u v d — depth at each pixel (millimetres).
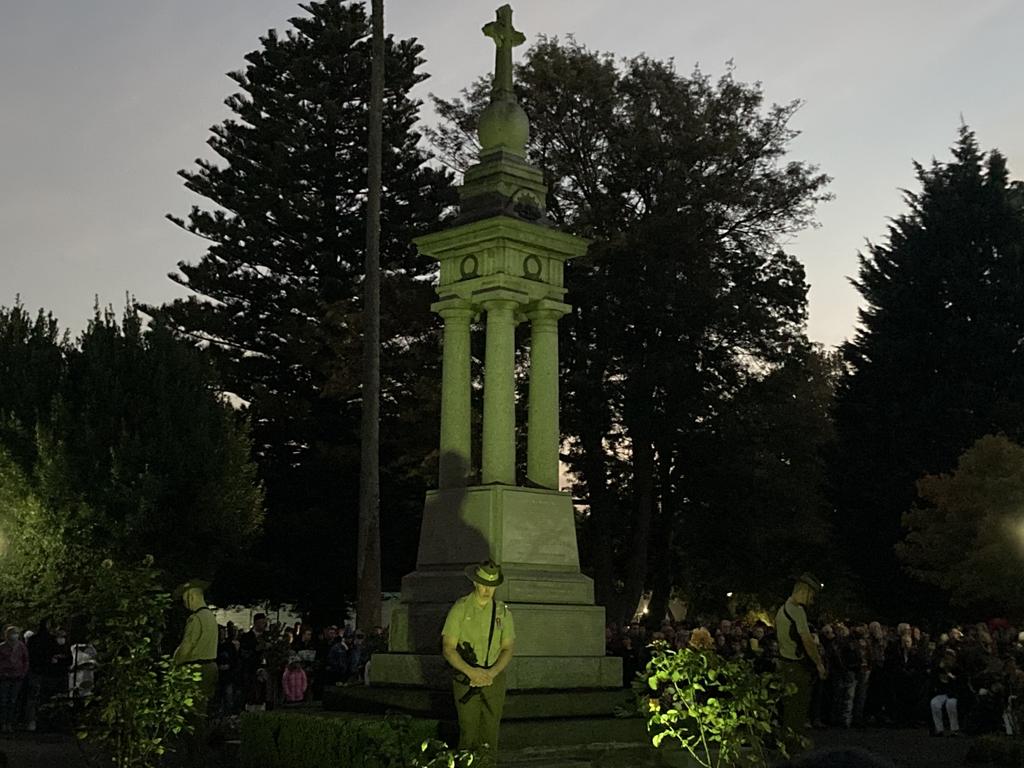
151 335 27656
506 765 10820
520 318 14844
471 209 14336
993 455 30703
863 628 22609
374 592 25531
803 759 2709
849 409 39250
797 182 38844
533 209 14320
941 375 38000
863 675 21609
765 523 40500
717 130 38156
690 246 36125
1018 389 36562
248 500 28438
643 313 35781
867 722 22422
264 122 42250
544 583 13023
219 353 42031
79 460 25156
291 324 40781
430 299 38344
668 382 35688
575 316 36438
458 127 40781
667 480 38969
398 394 40344
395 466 39844
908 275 38812
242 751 12414
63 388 26109
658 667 9508
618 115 37812
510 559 13023
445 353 14336
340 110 43125
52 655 20484
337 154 43906
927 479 31609
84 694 11516
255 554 41188
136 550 25406
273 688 23188
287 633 23625
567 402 36250
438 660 12672
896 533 36562
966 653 20453
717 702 9258
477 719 10125
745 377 39000
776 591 46312
